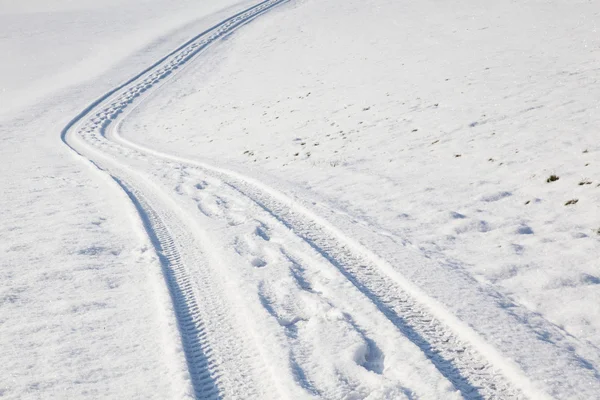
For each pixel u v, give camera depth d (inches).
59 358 193.2
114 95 1311.5
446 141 513.3
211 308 235.9
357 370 179.2
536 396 162.2
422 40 1112.8
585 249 271.3
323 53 1266.0
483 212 346.3
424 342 200.2
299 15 1814.7
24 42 2069.4
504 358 181.9
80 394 169.6
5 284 270.2
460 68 805.2
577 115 483.5
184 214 401.4
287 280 260.2
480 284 248.8
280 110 878.4
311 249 303.1
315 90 946.7
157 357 193.6
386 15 1517.0
